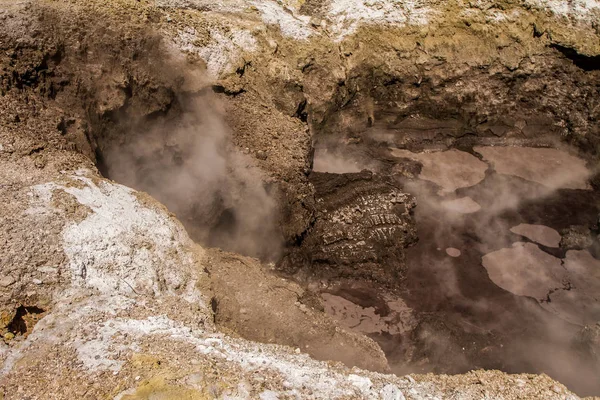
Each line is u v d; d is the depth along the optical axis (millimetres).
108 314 7836
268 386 7059
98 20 12312
